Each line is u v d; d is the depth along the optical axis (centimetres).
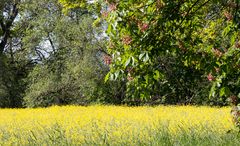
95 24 701
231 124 1153
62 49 3897
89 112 1830
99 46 3412
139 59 632
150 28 638
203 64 685
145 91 685
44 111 2028
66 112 1875
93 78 3431
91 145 918
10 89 3925
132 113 1694
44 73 3769
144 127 1102
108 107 2256
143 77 662
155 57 648
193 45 705
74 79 3619
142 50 632
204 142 927
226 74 648
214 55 653
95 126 1084
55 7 3891
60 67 3812
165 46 652
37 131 1094
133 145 924
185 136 977
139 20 633
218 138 945
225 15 662
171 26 666
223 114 1516
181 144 923
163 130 1014
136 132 1036
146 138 970
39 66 3806
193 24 711
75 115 1656
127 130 1067
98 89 3400
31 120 1455
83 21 3484
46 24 3891
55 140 945
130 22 632
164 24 647
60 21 3800
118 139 955
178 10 646
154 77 667
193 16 707
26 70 4412
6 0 4316
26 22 4466
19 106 3962
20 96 3959
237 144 888
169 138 955
